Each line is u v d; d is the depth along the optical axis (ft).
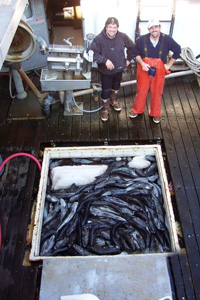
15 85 12.80
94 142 11.94
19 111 12.83
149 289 7.72
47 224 9.66
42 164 10.72
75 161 11.46
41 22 13.00
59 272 8.04
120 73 11.19
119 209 9.94
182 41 14.34
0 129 12.22
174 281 8.30
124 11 13.16
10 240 9.15
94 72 14.80
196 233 9.22
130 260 8.21
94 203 10.06
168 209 9.50
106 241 9.37
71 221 9.66
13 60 10.31
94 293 7.66
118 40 9.93
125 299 7.55
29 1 12.25
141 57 10.32
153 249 9.09
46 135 12.03
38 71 14.73
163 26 13.85
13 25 7.26
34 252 8.57
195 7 13.10
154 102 11.55
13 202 10.02
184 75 14.30
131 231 9.54
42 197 9.83
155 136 11.92
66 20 17.53
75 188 10.68
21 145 11.69
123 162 11.32
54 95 12.26
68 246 9.07
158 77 10.56
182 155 11.27
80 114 12.73
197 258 8.68
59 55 10.49
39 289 8.27
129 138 11.87
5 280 8.38
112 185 10.61
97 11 13.06
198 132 12.02
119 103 13.21
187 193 10.19
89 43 12.60
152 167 11.10
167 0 12.85
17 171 10.82
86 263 8.17
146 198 10.21
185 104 13.11
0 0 7.85
